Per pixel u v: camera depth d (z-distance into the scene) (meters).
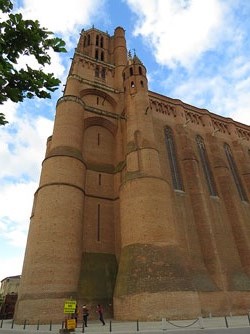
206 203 32.22
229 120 47.69
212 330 14.44
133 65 40.31
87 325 19.41
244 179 40.72
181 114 41.88
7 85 7.00
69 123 33.22
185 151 36.91
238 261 30.45
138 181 27.86
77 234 26.61
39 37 7.14
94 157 35.47
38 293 22.19
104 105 41.59
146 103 36.09
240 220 33.38
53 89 7.64
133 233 25.33
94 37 55.78
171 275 21.94
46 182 28.11
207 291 25.06
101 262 27.58
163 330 14.89
